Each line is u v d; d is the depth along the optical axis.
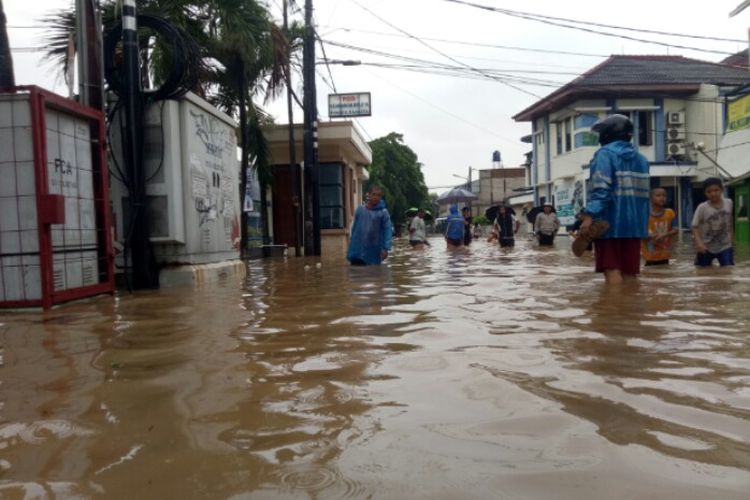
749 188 19.41
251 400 2.42
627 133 6.00
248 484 1.66
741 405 2.19
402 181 49.75
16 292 5.64
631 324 3.74
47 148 5.85
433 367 2.84
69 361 3.27
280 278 8.44
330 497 1.57
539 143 34.44
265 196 18.11
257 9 13.58
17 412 2.38
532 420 2.08
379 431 2.03
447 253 15.13
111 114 7.88
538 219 18.27
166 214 7.73
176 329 4.16
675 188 28.53
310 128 16.73
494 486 1.61
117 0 8.63
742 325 3.67
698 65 30.83
